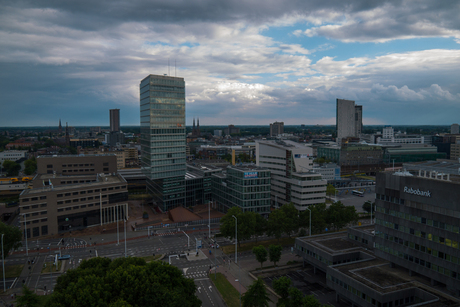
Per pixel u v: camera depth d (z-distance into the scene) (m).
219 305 95.81
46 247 145.75
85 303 70.44
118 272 80.44
